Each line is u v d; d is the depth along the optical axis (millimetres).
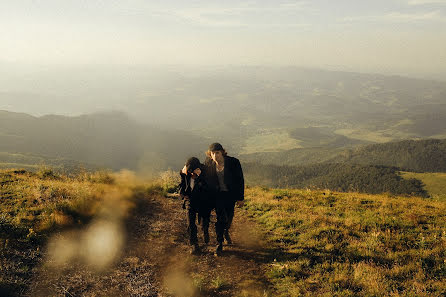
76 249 4672
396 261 4742
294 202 8961
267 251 5320
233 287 4117
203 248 5398
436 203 9680
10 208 5668
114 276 4184
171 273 4441
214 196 5020
